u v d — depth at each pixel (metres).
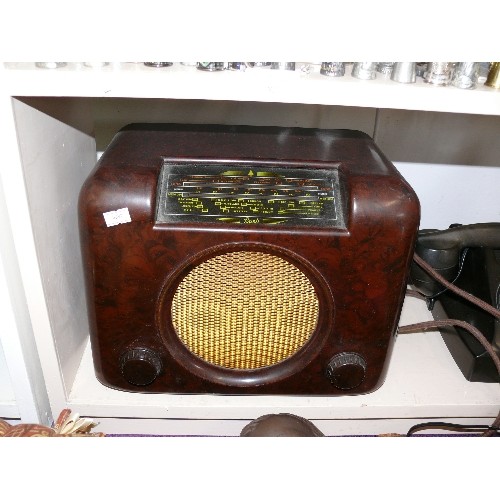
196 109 0.95
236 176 0.62
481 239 0.84
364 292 0.63
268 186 0.61
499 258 0.83
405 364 0.81
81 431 0.70
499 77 0.53
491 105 0.53
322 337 0.67
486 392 0.77
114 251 0.60
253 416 0.73
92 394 0.74
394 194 0.59
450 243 0.84
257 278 0.64
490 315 0.80
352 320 0.65
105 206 0.57
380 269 0.62
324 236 0.59
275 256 0.62
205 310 0.66
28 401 0.70
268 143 0.69
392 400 0.74
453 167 1.02
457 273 0.86
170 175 0.61
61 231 0.71
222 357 0.70
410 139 0.99
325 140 0.72
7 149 0.55
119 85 0.51
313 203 0.60
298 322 0.67
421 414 0.75
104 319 0.65
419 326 0.78
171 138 0.70
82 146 0.81
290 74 0.53
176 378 0.69
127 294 0.63
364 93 0.52
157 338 0.66
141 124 0.77
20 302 0.65
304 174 0.62
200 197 0.60
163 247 0.60
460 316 0.82
